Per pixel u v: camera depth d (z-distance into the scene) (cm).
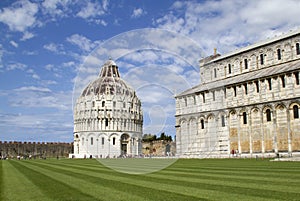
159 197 1452
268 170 2831
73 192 1698
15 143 17350
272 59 7956
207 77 9288
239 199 1351
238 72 8762
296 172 2547
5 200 1514
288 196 1394
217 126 7881
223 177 2288
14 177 2839
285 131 6662
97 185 1969
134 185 1908
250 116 7419
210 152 7712
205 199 1371
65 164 5756
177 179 2202
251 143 7338
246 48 8681
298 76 6569
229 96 7931
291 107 6600
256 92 7419
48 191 1780
